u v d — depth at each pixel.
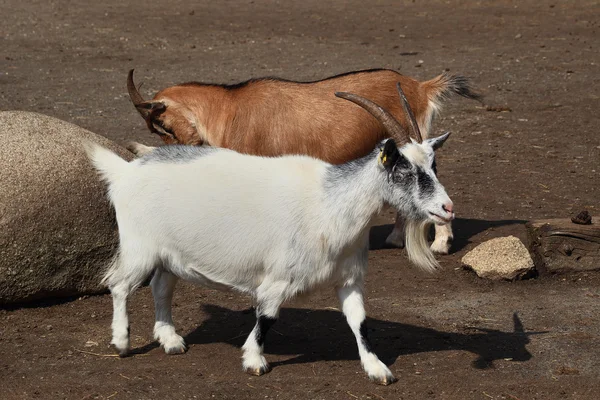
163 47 28.30
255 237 8.38
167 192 8.60
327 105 11.90
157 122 11.89
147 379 8.45
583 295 10.77
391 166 8.05
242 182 8.51
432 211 7.97
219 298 10.83
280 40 29.48
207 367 8.77
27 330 9.79
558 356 9.04
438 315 10.22
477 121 20.00
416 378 8.51
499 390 8.26
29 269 10.29
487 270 11.25
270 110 11.88
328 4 36.94
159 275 9.17
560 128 19.27
